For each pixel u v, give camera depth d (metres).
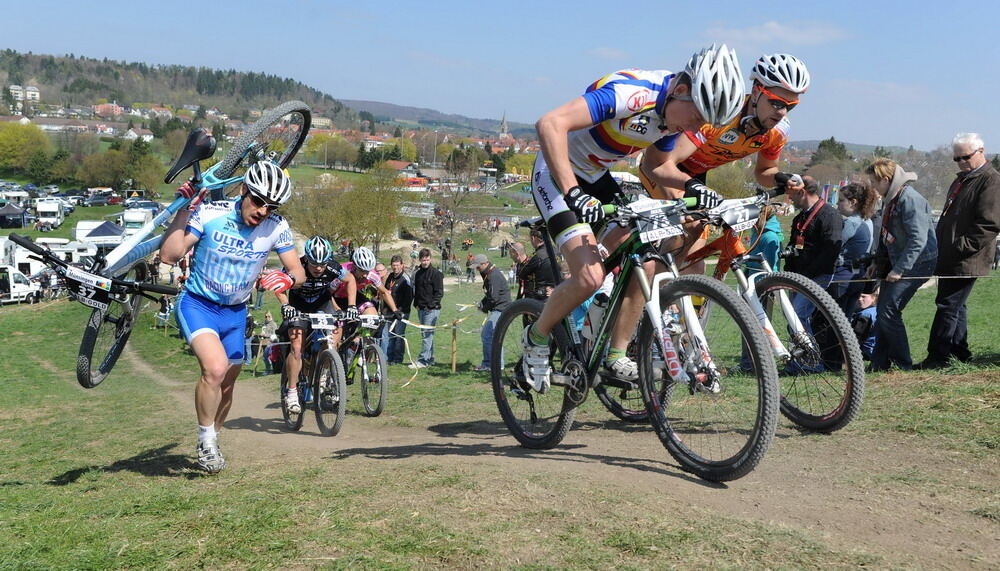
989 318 9.01
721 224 3.09
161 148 156.38
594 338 3.39
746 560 2.04
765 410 2.66
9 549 2.42
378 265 10.23
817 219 5.59
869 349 6.05
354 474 3.12
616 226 3.59
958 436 3.28
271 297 27.66
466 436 4.68
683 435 3.11
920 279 5.02
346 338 6.58
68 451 5.24
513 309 3.91
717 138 3.72
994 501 2.53
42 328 23.88
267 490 2.92
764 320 3.65
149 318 21.80
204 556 2.22
